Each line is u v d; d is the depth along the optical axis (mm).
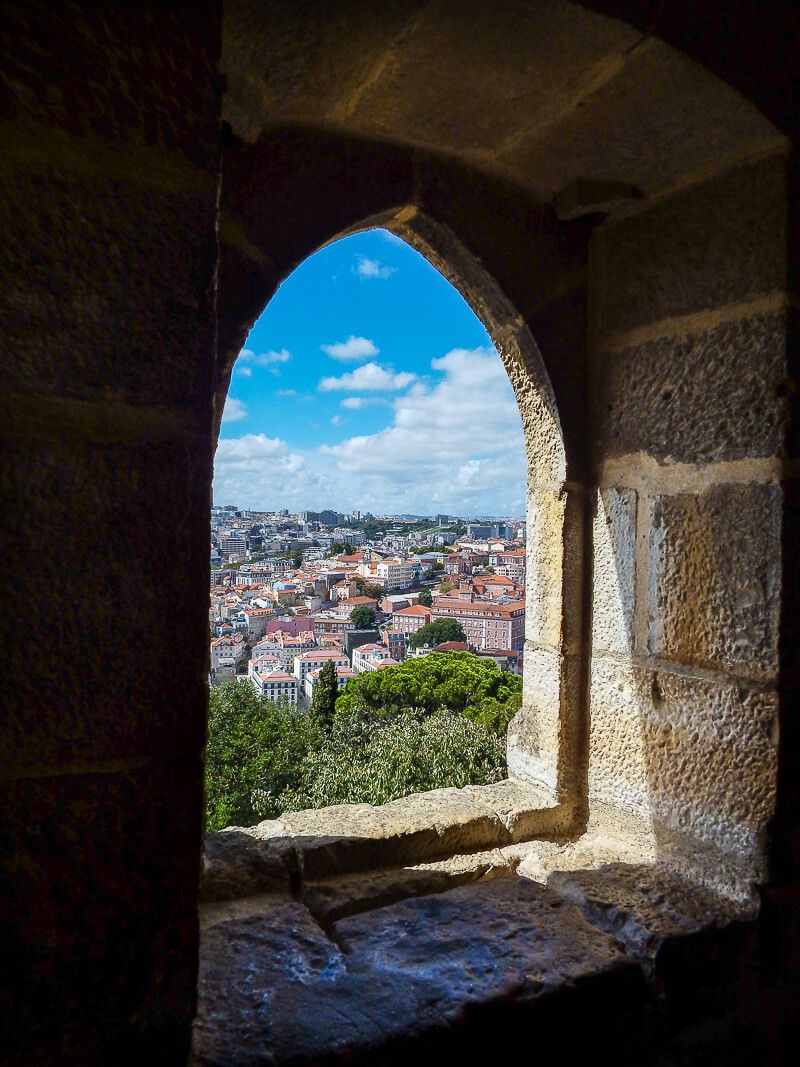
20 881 616
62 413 617
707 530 1214
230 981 920
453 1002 909
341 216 1196
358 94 1070
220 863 1175
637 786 1348
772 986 1153
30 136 600
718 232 1196
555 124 1132
